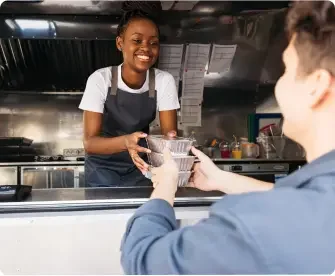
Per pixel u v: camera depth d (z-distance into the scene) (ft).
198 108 11.44
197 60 10.54
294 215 1.45
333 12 1.54
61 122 11.60
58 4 8.44
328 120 1.61
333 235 1.41
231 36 10.21
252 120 11.75
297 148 11.04
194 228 1.66
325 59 1.53
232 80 11.50
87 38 8.96
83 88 10.98
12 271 3.76
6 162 9.81
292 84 1.65
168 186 2.30
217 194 4.15
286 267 1.41
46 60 10.14
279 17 9.89
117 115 5.74
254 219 1.46
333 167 1.55
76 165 9.89
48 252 3.79
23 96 11.38
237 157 10.87
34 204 3.69
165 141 3.28
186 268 1.58
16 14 8.65
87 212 3.68
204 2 9.21
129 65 5.31
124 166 5.91
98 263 3.85
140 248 1.78
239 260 1.46
